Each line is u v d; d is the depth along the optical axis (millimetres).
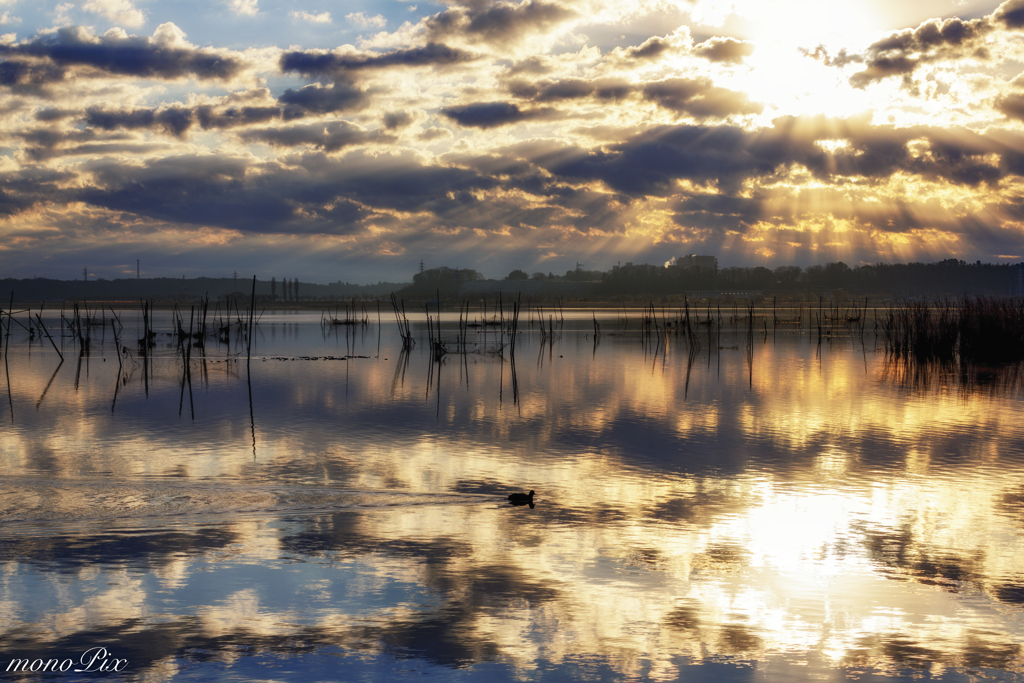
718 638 10336
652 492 17719
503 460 21172
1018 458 21609
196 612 10930
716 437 24844
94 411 30453
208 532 14289
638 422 27969
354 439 24344
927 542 14250
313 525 14836
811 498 17234
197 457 21281
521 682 9094
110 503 15977
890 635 10477
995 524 15336
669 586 12078
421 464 20562
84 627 10414
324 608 11062
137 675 9234
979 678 9359
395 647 9977
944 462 21062
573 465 20547
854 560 13289
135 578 12094
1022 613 11195
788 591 11898
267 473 19250
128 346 68000
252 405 32312
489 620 10766
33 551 13156
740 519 15562
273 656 9703
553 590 11828
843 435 25281
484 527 14930
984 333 53031
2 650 9781
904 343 56906
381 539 14070
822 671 9508
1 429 26078
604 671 9414
